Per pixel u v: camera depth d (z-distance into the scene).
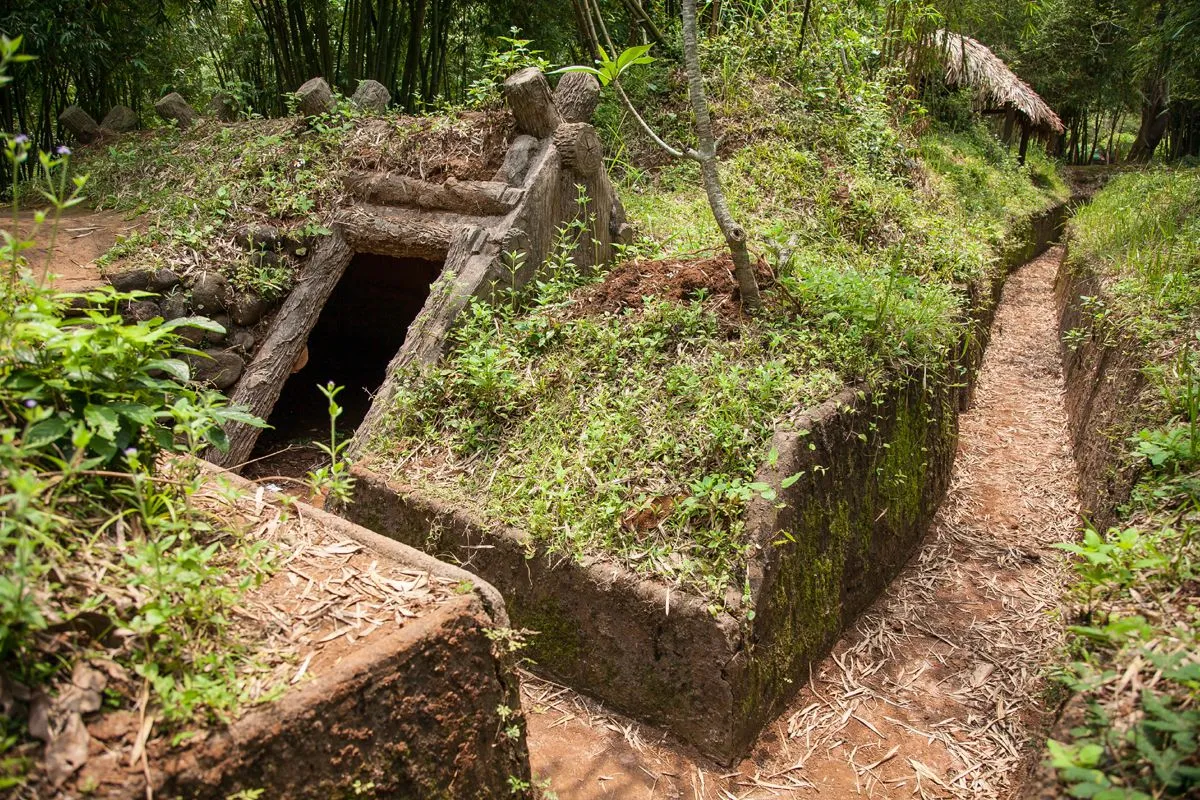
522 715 2.30
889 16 9.02
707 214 5.48
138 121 6.85
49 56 6.26
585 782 2.74
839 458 3.45
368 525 3.50
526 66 5.21
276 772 1.69
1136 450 3.16
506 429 3.58
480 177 4.43
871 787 2.85
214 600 1.91
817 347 3.73
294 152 5.01
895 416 3.95
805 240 5.46
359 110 5.17
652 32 7.87
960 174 9.08
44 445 1.90
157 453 2.26
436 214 4.44
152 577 1.79
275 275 4.51
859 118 7.36
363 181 4.68
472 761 2.11
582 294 4.23
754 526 2.94
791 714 3.17
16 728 1.51
